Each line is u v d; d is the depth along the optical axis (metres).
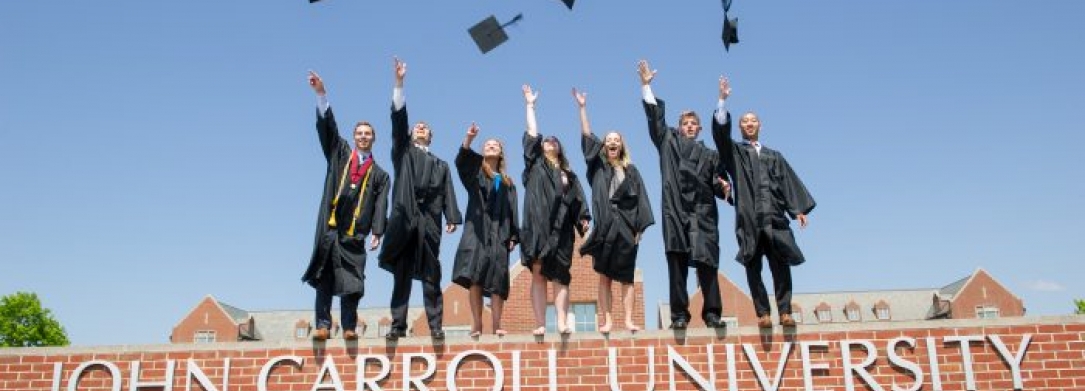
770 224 8.34
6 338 34.16
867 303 52.19
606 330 8.34
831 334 8.15
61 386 8.23
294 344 8.33
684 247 8.30
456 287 38.56
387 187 8.76
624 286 8.50
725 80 8.58
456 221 8.79
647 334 8.25
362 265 8.42
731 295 41.16
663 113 8.84
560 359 8.21
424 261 8.54
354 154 8.73
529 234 8.50
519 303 25.73
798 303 52.56
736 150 8.66
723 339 8.20
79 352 8.33
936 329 8.09
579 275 24.89
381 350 8.30
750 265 8.41
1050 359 7.93
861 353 8.09
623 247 8.48
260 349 8.30
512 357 8.23
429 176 8.75
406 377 8.18
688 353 8.16
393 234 8.41
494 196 8.99
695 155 8.67
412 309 40.28
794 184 8.65
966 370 7.94
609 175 8.80
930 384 7.95
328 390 8.19
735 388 8.04
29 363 8.28
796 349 8.13
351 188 8.53
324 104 8.56
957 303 44.12
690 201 8.49
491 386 8.15
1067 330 7.99
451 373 8.18
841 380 8.02
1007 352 7.95
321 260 8.38
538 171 8.76
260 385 8.19
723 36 8.80
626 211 8.64
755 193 8.48
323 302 8.43
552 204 8.65
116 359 8.31
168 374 8.24
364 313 49.88
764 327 8.20
